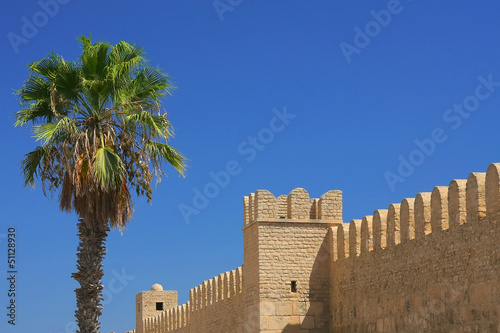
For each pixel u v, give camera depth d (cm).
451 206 1938
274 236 2652
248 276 2722
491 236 1767
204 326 3438
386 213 2302
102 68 2270
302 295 2630
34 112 2262
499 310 1722
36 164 2211
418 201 2091
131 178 2242
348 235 2556
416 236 2092
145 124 2236
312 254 2662
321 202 2695
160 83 2352
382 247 2278
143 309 4828
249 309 2694
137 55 2309
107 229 2222
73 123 2170
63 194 2186
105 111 2250
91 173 2136
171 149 2295
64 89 2242
